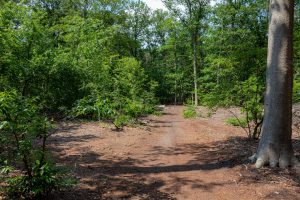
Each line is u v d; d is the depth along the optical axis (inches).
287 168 229.8
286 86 232.7
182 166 258.5
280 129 233.8
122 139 370.6
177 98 1589.6
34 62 338.6
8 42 336.2
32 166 169.2
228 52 455.5
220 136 398.6
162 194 196.5
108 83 518.3
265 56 319.9
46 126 163.6
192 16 1037.8
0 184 181.2
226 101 353.1
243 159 264.1
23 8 386.6
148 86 933.2
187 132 450.0
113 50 1015.0
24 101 157.3
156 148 331.3
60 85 403.9
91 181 215.0
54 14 895.1
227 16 869.2
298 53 344.2
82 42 534.6
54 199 174.7
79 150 301.9
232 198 189.3
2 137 159.2
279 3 233.5
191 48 1216.2
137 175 233.9
